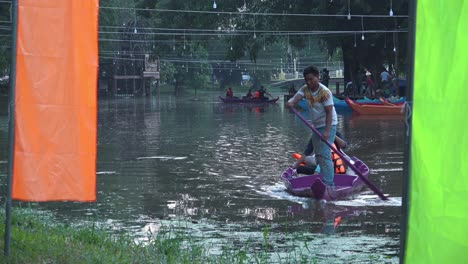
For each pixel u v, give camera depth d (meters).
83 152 5.59
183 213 9.26
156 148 17.92
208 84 96.31
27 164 5.59
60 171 5.59
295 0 43.53
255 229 8.27
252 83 103.94
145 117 33.34
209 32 47.88
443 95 3.86
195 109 42.19
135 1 66.81
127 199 10.29
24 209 8.92
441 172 3.88
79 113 5.57
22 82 5.53
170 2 46.22
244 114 35.84
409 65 3.89
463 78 3.86
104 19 58.12
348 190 10.53
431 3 3.82
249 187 11.41
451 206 3.88
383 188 11.17
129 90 71.75
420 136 3.85
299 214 9.20
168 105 48.75
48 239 6.56
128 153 16.67
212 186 11.53
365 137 20.58
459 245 3.88
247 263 6.54
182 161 15.04
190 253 6.78
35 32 5.49
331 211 9.38
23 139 5.57
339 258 6.86
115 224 8.48
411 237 3.89
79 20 5.52
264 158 15.58
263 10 44.44
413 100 3.84
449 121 3.86
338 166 11.60
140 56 69.88
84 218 8.81
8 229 5.75
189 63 86.56
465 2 3.84
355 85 44.50
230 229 8.26
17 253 5.85
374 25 41.66
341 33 41.03
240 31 45.62
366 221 8.73
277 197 10.49
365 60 43.84
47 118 5.55
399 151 16.55
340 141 11.74
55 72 5.54
